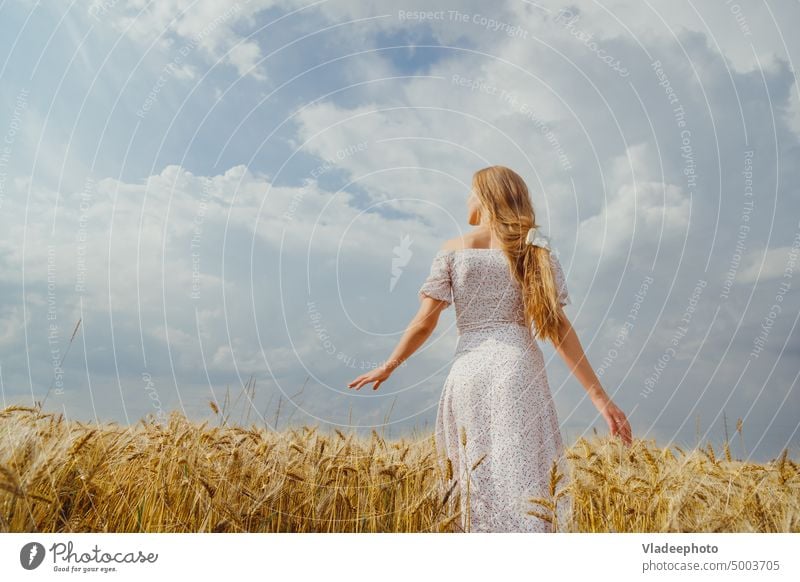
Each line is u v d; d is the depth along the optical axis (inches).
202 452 100.7
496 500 95.5
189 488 97.6
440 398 106.0
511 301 101.8
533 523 93.7
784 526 93.3
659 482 95.4
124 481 97.7
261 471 103.0
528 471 95.0
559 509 94.8
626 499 95.5
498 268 102.0
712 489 96.6
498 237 104.6
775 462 97.1
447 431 103.6
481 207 108.1
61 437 94.9
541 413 98.3
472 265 102.6
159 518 95.4
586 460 100.2
